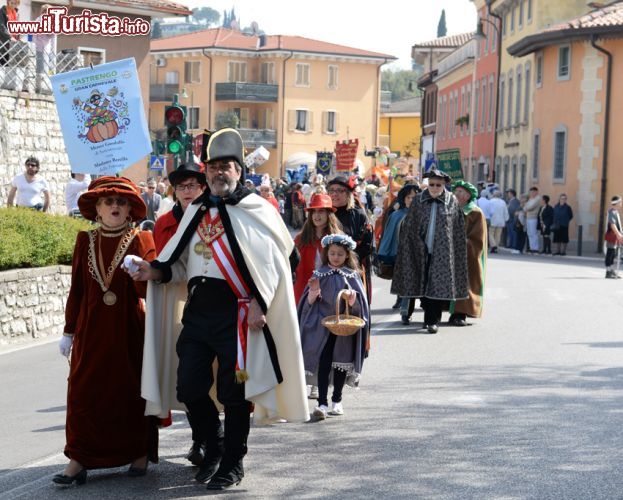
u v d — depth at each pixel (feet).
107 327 24.63
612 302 67.82
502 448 28.48
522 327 54.19
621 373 40.29
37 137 88.79
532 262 114.42
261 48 305.32
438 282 51.31
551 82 156.04
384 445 28.91
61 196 92.63
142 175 128.47
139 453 25.13
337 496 24.06
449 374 39.93
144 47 125.80
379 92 314.76
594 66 146.82
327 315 32.45
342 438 29.78
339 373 32.60
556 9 167.53
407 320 55.47
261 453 28.14
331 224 34.19
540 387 37.32
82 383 24.54
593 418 32.24
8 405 34.40
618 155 145.18
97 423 24.58
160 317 24.76
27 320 49.42
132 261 23.94
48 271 51.16
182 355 24.22
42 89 90.17
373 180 128.77
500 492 24.40
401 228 52.34
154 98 309.83
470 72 222.89
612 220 89.56
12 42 86.89
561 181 152.46
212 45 301.63
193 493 24.13
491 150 199.82
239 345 23.89
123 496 23.81
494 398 35.35
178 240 24.44
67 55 93.56
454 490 24.56
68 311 25.18
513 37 183.83
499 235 140.87
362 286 33.04
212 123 304.30
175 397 25.21
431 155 136.77
